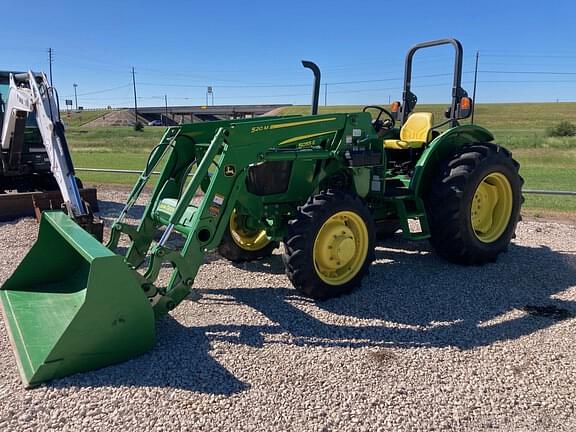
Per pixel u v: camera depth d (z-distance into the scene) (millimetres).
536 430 2768
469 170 5219
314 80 5273
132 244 4410
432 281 5031
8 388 3033
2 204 7852
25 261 4242
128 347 3355
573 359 3500
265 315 4172
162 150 4484
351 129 4840
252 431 2705
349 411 2891
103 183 13031
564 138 30438
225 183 4000
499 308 4387
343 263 4570
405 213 5270
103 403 2904
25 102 7129
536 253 6086
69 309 3900
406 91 6121
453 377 3262
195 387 3080
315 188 4863
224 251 5449
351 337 3801
